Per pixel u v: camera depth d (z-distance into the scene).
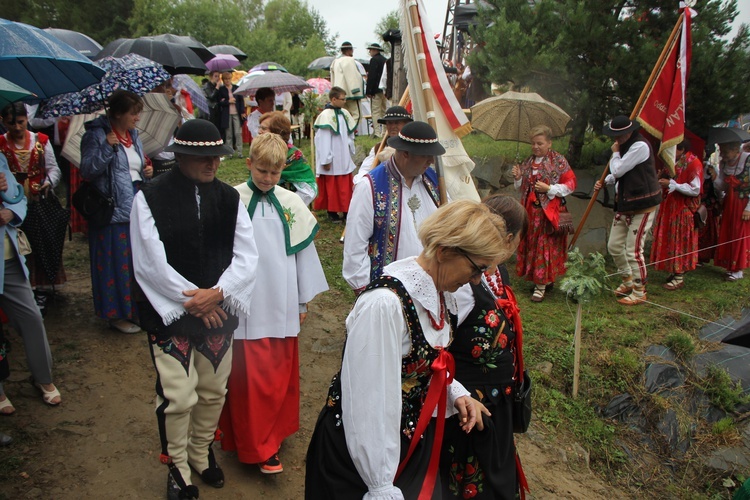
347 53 9.95
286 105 11.11
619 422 4.21
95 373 3.77
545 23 6.07
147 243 2.40
